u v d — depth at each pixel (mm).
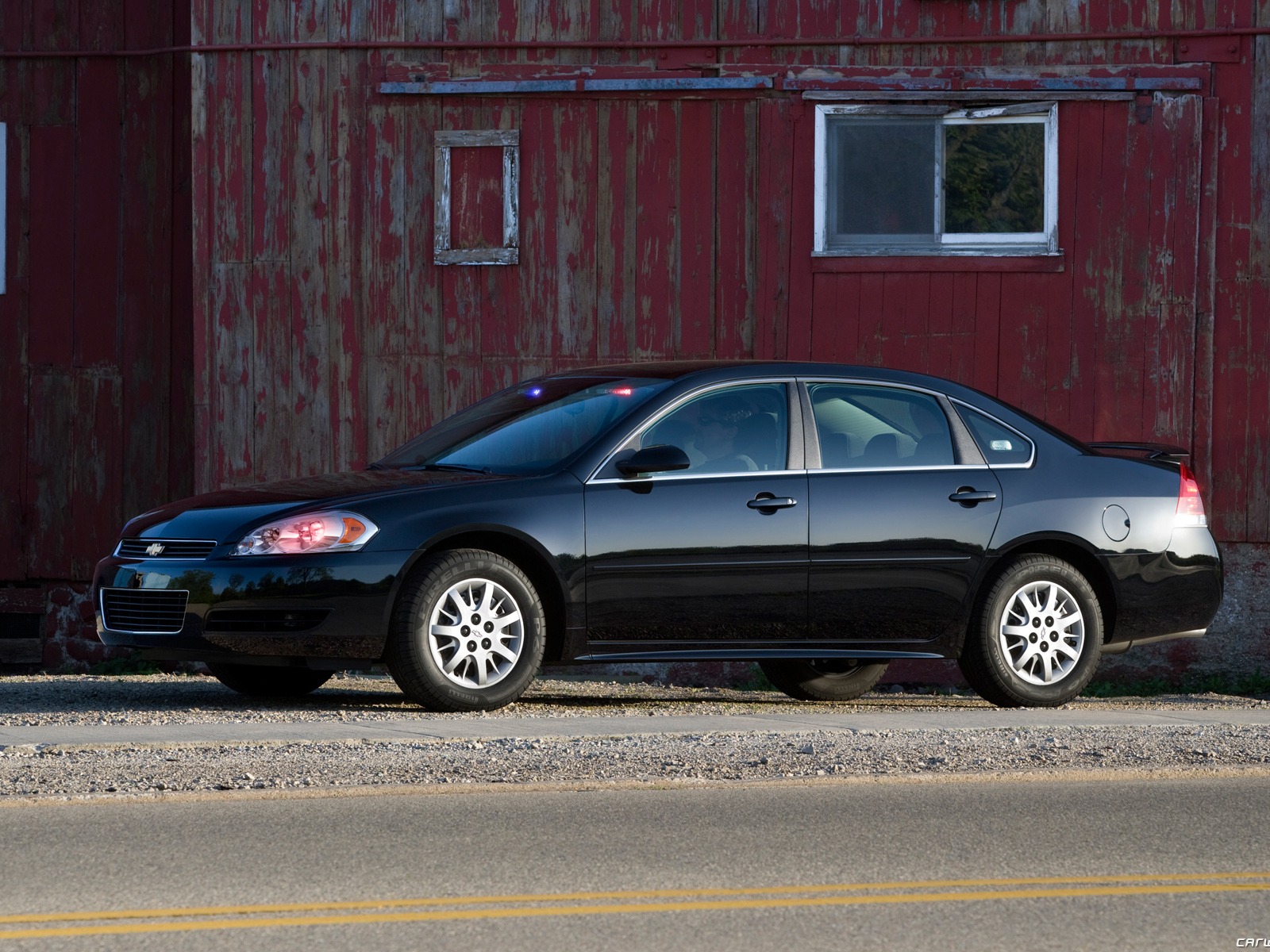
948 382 20094
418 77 29766
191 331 32406
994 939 9336
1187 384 29203
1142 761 15406
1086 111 29438
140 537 18422
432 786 13750
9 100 32469
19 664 32281
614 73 29750
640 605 18266
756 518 18656
